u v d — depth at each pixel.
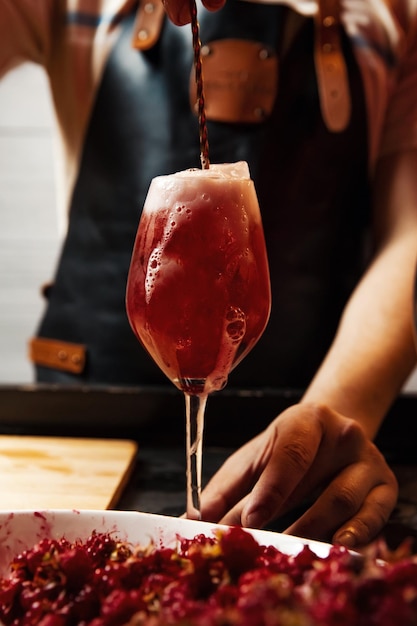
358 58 1.62
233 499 0.92
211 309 0.79
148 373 1.62
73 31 1.65
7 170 2.63
